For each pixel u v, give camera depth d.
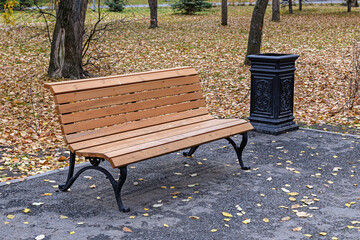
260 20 13.84
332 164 5.30
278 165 5.30
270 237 3.43
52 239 3.39
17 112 9.21
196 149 6.00
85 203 4.18
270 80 6.67
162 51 17.23
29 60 15.51
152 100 4.99
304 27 25.23
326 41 19.27
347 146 6.06
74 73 12.90
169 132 4.77
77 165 5.40
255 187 4.56
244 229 3.57
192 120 5.31
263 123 6.86
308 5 45.31
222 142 6.38
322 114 8.45
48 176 5.00
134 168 5.29
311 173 4.98
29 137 7.42
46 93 10.95
